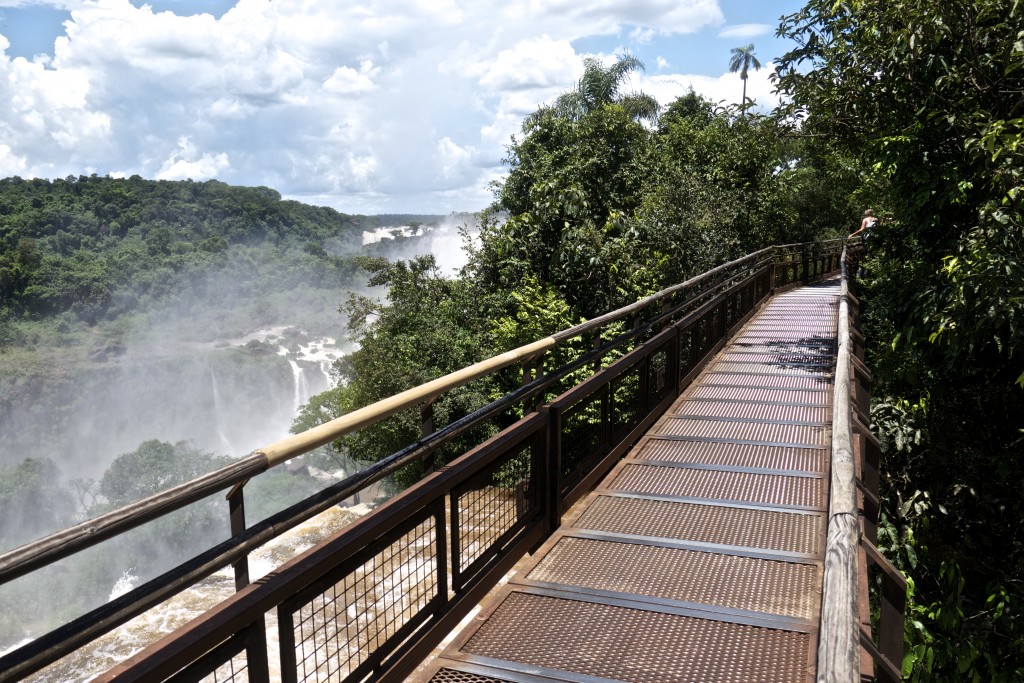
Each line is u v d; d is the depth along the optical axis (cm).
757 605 353
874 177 1209
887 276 1087
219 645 208
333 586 255
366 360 2516
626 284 1856
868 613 328
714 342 1039
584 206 2045
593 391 520
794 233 2620
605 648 317
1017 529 900
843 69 945
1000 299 709
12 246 19112
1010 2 794
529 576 390
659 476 550
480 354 2152
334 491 253
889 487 937
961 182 833
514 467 405
